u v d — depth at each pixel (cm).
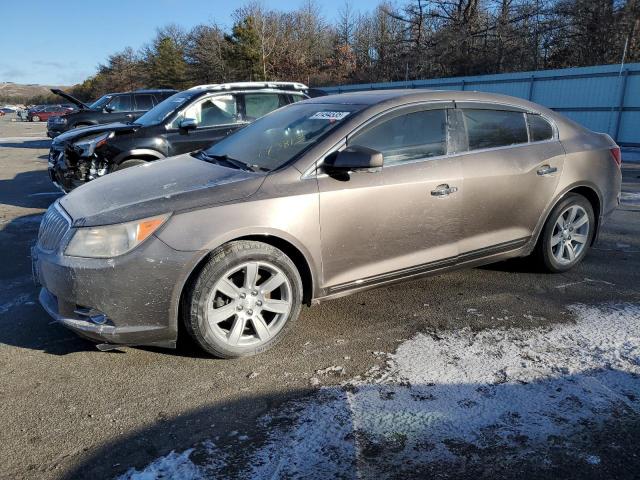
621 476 226
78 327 302
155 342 313
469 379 302
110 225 298
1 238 630
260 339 333
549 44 2653
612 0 2364
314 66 4506
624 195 849
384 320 384
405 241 374
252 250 319
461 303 414
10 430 262
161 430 261
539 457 237
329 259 348
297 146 362
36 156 1650
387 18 4012
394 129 373
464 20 3209
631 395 284
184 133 740
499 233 420
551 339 350
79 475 231
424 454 240
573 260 480
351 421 265
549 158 439
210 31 4891
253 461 237
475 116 410
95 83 7000
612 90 1691
